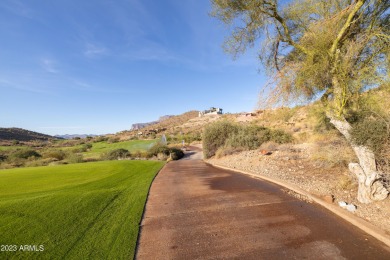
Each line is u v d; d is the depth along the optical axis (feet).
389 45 15.14
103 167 55.52
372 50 16.56
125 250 13.42
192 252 12.99
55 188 30.58
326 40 16.67
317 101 19.49
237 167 42.57
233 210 19.33
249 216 17.74
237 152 57.52
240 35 21.42
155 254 13.03
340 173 25.88
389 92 15.64
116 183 33.83
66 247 13.85
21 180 38.19
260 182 29.01
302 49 18.24
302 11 19.02
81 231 16.14
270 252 12.46
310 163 33.73
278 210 18.53
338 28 17.38
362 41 16.21
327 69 17.01
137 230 16.22
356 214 15.90
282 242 13.43
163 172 45.21
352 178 21.67
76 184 33.32
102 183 33.83
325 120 31.86
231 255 12.42
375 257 11.50
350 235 13.75
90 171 48.60
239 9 19.63
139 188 29.63
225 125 69.26
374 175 16.58
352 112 20.35
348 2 18.19
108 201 23.58
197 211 19.70
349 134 17.95
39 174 45.44
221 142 67.00
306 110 20.49
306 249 12.53
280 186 25.98
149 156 99.76
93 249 13.58
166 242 14.38
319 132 45.52
